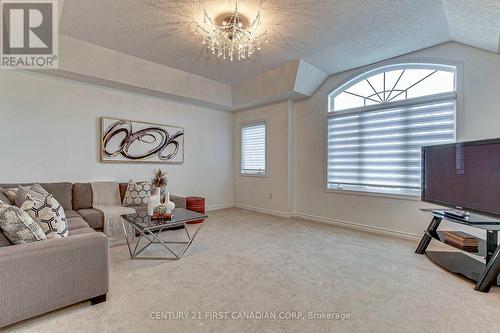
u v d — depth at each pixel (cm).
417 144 320
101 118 376
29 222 163
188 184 488
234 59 352
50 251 155
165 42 303
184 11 239
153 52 331
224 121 551
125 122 398
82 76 334
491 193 200
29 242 162
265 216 467
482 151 209
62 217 192
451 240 240
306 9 235
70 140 351
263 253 274
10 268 141
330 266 240
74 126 354
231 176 565
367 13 240
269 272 226
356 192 376
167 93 414
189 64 372
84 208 332
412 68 330
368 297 184
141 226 238
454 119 290
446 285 202
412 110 324
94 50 314
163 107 449
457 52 288
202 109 510
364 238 329
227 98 488
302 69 370
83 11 239
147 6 231
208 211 514
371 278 215
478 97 273
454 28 256
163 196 323
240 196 553
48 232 179
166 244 302
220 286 200
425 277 217
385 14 242
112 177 391
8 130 305
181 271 227
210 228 378
